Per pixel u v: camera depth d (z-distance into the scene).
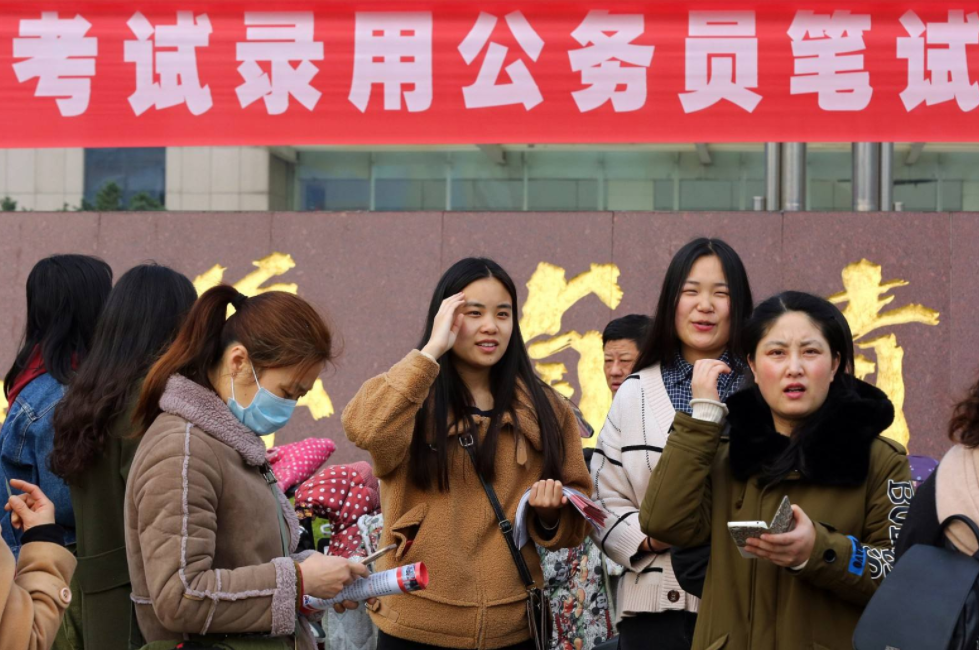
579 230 8.24
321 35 7.75
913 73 7.41
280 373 3.28
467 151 18.27
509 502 4.03
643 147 17.84
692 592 3.67
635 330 5.62
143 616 3.25
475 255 8.29
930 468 5.38
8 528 4.39
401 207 18.42
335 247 8.40
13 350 8.48
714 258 4.46
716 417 3.44
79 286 4.54
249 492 3.26
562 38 7.63
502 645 3.95
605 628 4.76
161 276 4.15
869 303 7.96
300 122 7.75
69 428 3.91
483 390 4.18
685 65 7.55
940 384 7.84
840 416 3.38
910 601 2.80
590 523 4.01
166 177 19.75
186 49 7.80
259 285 8.41
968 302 7.87
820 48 7.47
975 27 7.38
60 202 20.94
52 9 7.86
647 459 4.31
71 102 7.84
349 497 5.12
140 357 3.98
